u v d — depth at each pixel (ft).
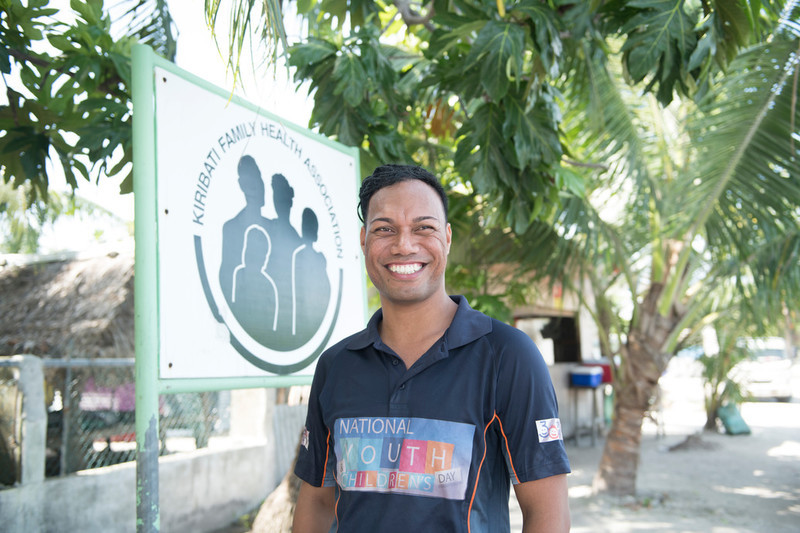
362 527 4.40
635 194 22.31
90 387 23.18
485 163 11.14
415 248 4.76
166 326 5.95
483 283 22.88
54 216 22.58
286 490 16.60
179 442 25.58
